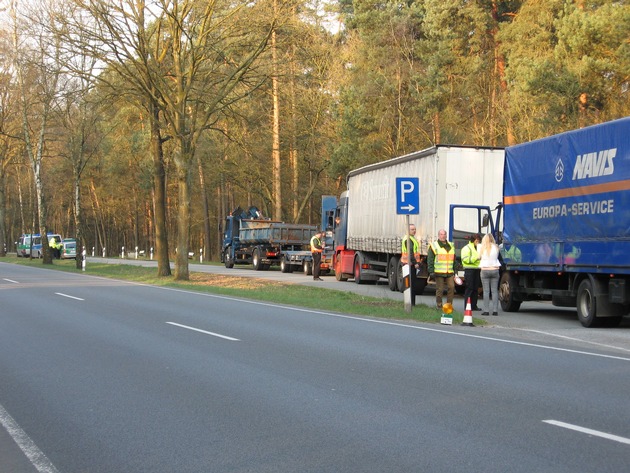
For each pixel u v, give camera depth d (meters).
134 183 75.00
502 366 10.29
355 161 46.66
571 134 16.62
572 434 6.67
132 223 94.69
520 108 37.22
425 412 7.57
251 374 9.68
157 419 7.36
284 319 16.39
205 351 11.62
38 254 70.44
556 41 38.94
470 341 12.95
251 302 20.97
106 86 29.80
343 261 32.59
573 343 13.48
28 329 14.41
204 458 6.06
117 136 60.97
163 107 29.89
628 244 14.52
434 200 23.11
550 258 17.39
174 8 28.25
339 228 33.38
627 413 7.49
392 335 13.71
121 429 7.00
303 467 5.79
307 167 55.44
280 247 41.97
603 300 15.65
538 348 12.12
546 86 32.78
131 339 12.99
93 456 6.16
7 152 66.75
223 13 29.38
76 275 36.06
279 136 49.72
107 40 27.81
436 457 6.00
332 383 9.09
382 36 47.09
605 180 15.30
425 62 46.22
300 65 38.72
